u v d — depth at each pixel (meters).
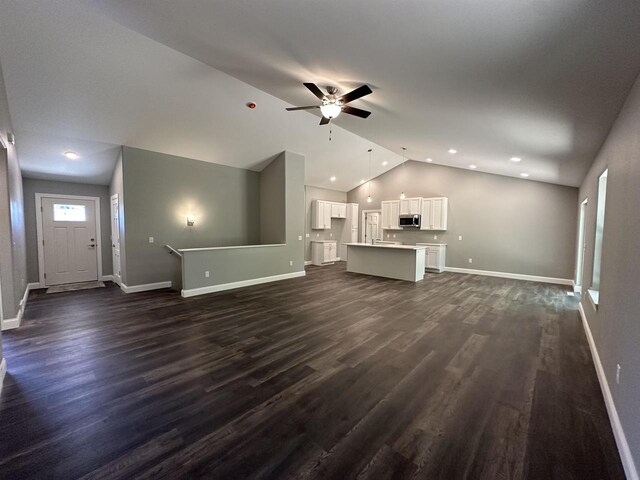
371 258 7.23
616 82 1.78
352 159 7.89
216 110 4.64
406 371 2.50
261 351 2.87
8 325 3.44
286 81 3.15
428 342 3.11
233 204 6.75
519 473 1.47
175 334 3.30
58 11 2.66
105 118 4.23
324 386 2.26
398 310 4.25
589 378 2.41
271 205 6.98
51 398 2.08
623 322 1.82
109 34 2.98
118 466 1.50
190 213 6.02
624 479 1.45
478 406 2.02
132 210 5.22
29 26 2.74
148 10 2.17
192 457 1.56
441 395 2.15
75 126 4.22
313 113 5.25
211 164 6.33
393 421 1.86
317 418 1.88
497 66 1.87
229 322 3.71
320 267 8.58
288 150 6.63
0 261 3.38
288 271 6.79
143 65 3.47
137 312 4.11
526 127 2.95
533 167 5.10
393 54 2.02
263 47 2.37
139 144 5.09
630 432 1.51
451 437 1.72
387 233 9.23
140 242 5.34
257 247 6.14
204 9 1.94
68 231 5.95
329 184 9.29
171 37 2.65
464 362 2.67
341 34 1.87
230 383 2.29
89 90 3.65
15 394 2.13
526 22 1.37
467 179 7.68
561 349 2.96
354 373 2.46
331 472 1.46
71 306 4.39
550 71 1.80
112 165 5.58
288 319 3.83
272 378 2.37
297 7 1.65
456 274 7.49
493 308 4.40
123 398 2.09
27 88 3.39
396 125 4.13
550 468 1.50
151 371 2.47
